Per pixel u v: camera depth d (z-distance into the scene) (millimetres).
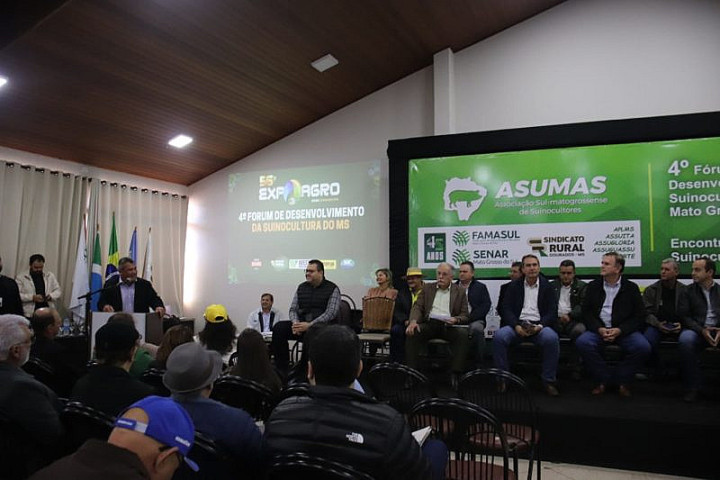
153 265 7090
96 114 5410
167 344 2320
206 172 7480
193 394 1426
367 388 2969
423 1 5203
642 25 5555
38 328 2914
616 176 5004
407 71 6477
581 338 3699
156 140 6258
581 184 5113
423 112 6422
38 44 4277
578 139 5105
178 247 7484
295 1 4711
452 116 6133
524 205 5285
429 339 4242
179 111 5828
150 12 4309
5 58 4316
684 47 5402
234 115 6273
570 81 5770
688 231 4766
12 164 5508
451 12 5484
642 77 5516
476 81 6156
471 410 1810
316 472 1163
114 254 6402
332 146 6879
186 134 6336
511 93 5992
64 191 6051
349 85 6387
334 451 1257
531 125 5875
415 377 2541
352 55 5789
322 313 4516
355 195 6707
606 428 3086
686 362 3443
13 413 1654
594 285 3797
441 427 1985
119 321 1835
